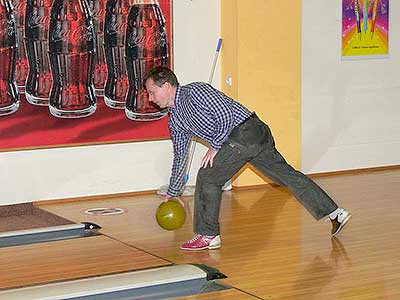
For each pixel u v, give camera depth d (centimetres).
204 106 585
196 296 509
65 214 765
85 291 504
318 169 944
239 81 873
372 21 959
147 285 521
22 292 500
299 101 909
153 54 847
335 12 934
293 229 691
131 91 839
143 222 726
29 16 785
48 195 813
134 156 848
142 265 588
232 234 675
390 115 984
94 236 677
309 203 643
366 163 973
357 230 680
